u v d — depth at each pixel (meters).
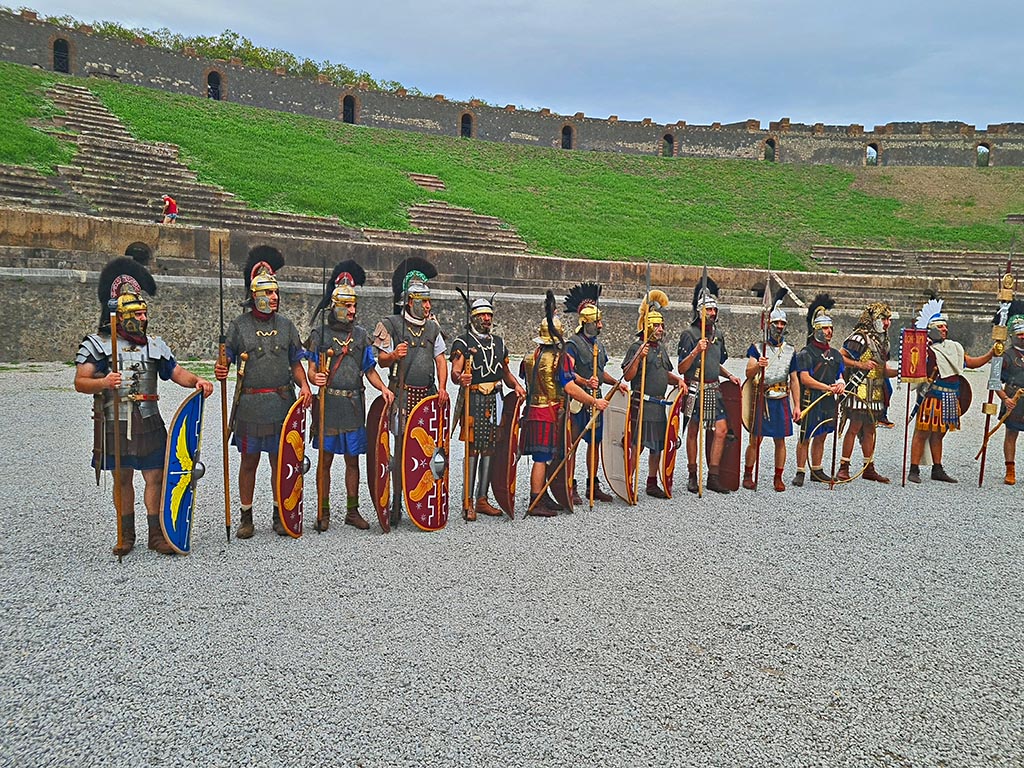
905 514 7.83
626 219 39.53
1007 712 3.95
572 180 46.56
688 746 3.53
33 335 17.69
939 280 31.77
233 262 21.47
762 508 7.94
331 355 6.73
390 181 35.69
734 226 41.53
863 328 9.34
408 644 4.45
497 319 25.16
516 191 41.41
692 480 8.73
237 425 6.39
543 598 5.23
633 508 7.84
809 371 8.82
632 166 51.69
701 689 4.06
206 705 3.75
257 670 4.10
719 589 5.52
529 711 3.77
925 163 55.56
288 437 6.39
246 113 42.19
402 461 6.71
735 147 56.16
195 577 5.46
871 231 41.66
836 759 3.47
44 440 9.92
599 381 7.95
